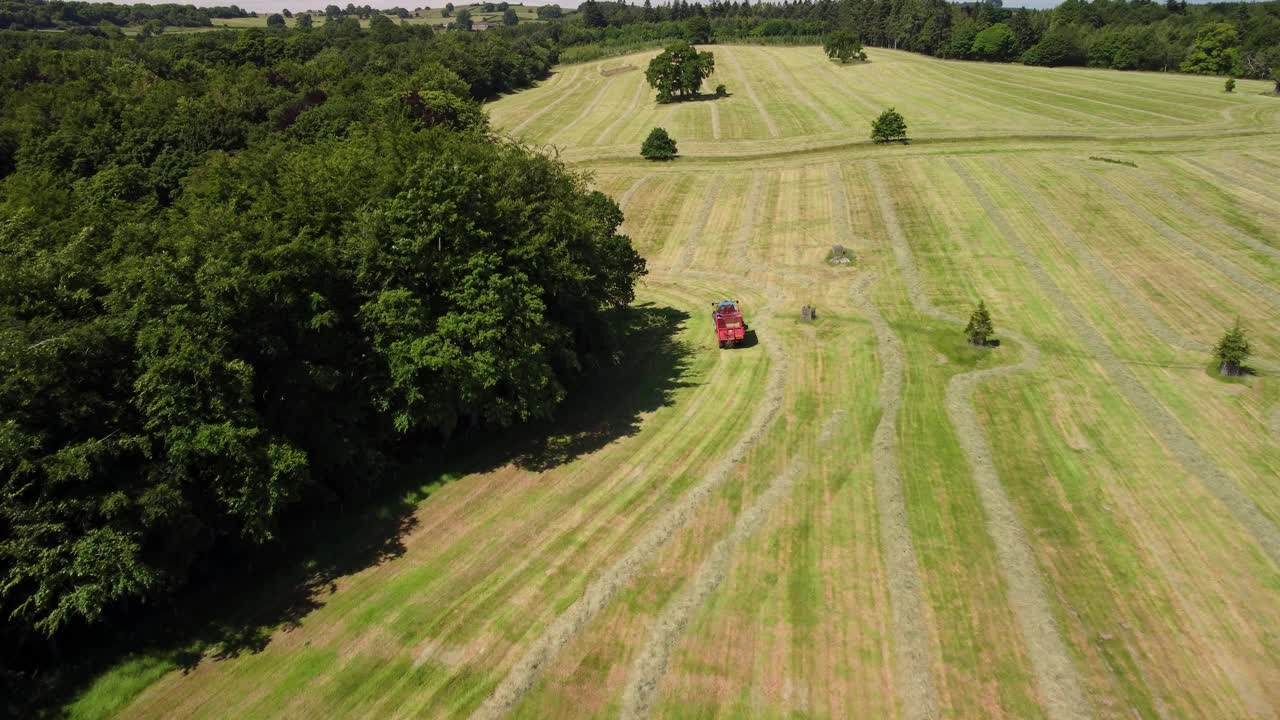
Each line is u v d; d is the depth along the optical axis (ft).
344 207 85.46
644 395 106.93
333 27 546.67
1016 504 75.25
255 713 54.75
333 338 79.71
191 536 64.18
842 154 249.55
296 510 79.41
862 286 145.59
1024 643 57.57
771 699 53.42
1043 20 548.31
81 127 171.53
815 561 68.18
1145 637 57.67
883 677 54.95
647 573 67.51
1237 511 72.23
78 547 56.13
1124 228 165.07
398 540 75.15
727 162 254.06
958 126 283.18
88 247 75.61
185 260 66.54
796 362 113.29
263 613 65.51
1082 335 116.67
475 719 52.90
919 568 66.49
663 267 170.71
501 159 98.22
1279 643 56.49
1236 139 250.57
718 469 84.89
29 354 57.41
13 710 54.90
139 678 58.34
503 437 95.71
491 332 81.05
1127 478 78.64
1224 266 141.79
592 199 131.34
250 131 186.91
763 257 169.27
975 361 109.40
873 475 81.76
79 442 59.93
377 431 85.71
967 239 165.37
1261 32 414.21
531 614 63.10
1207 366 103.96
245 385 65.51
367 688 56.34
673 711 52.75
